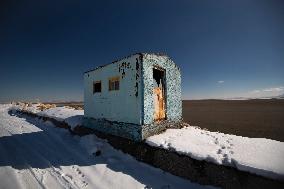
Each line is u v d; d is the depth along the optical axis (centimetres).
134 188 513
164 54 884
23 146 898
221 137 717
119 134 820
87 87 1096
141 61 743
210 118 2262
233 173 464
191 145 615
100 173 601
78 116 1334
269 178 409
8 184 513
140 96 739
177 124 936
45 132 1220
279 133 1351
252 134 1336
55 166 651
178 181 546
